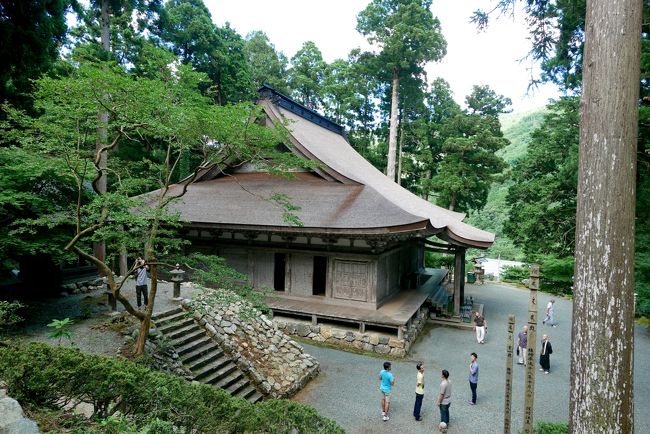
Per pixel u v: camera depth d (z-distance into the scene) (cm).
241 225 1470
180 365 876
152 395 436
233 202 1669
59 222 892
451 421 898
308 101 4053
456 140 3156
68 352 447
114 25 2386
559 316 1923
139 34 2480
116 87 707
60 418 402
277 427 463
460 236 1598
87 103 718
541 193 2580
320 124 2588
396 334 1350
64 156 796
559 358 1338
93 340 909
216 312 1117
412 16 2997
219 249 1717
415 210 1655
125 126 797
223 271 926
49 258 1257
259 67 3909
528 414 656
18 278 1360
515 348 1391
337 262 1516
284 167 1068
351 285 1495
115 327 979
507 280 2952
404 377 1127
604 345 414
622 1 421
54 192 1081
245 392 916
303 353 1148
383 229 1266
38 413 397
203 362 932
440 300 1789
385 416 891
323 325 1436
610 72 422
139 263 848
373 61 3206
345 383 1076
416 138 3638
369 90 3528
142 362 793
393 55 3039
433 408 955
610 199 418
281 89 3772
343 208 1461
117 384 430
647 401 1043
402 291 1819
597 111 429
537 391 1073
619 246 414
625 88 418
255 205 1608
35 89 1113
